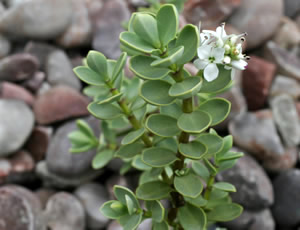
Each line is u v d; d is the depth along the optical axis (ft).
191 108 1.15
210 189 1.27
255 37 2.69
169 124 1.17
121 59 1.16
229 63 1.11
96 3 2.77
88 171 2.15
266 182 2.04
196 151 1.16
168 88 1.14
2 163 2.19
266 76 2.44
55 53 2.57
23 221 1.83
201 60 1.10
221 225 2.00
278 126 2.29
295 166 2.35
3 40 2.56
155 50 1.09
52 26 2.53
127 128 1.48
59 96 2.31
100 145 1.52
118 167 2.13
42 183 2.30
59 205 2.06
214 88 1.14
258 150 2.17
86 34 2.62
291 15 3.10
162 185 1.24
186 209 1.25
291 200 2.08
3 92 2.35
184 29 1.09
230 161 1.24
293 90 2.53
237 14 2.67
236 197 1.98
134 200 1.18
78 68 1.18
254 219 1.98
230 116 2.27
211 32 1.11
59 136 2.19
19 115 2.25
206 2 2.54
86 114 2.33
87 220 2.11
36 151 2.31
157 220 1.20
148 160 1.19
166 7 1.08
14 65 2.42
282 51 2.72
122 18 2.62
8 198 1.87
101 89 1.43
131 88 1.30
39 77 2.49
